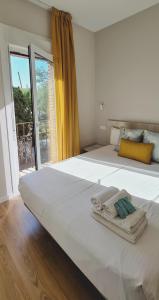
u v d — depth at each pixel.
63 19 2.84
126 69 3.18
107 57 3.42
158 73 2.82
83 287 1.42
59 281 1.47
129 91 3.22
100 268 1.06
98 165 2.41
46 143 3.07
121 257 1.03
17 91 3.59
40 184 1.88
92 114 3.86
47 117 3.02
